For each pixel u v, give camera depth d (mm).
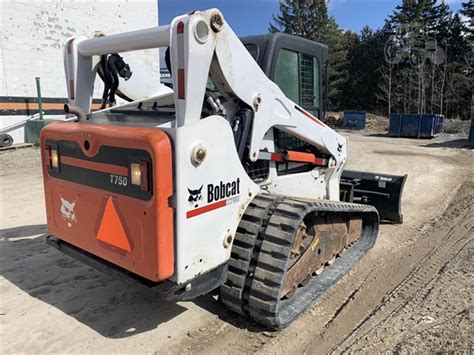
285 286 3125
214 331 3088
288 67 3646
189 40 2363
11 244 4797
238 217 2926
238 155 2977
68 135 2875
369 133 22531
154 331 3078
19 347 2879
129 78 3857
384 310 3389
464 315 3078
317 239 3570
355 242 4711
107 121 3070
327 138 4047
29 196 6953
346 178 5930
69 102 3471
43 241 4895
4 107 11336
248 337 3023
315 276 3801
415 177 9250
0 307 3393
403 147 15172
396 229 5594
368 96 41688
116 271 2717
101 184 2699
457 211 6531
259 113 3092
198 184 2510
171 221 2422
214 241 2717
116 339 2975
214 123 2572
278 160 3484
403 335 2943
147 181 2375
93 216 2793
